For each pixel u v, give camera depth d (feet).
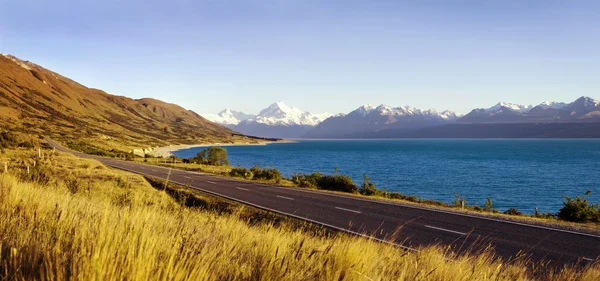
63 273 7.41
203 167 180.04
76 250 9.15
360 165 362.94
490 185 211.61
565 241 39.29
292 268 11.77
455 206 77.00
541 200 162.40
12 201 17.70
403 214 55.93
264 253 13.76
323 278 11.54
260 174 128.67
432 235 41.65
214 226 20.38
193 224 18.81
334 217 53.06
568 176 264.11
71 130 587.27
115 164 167.94
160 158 288.51
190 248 10.42
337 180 105.91
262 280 10.59
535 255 33.76
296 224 47.19
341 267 11.94
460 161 426.10
